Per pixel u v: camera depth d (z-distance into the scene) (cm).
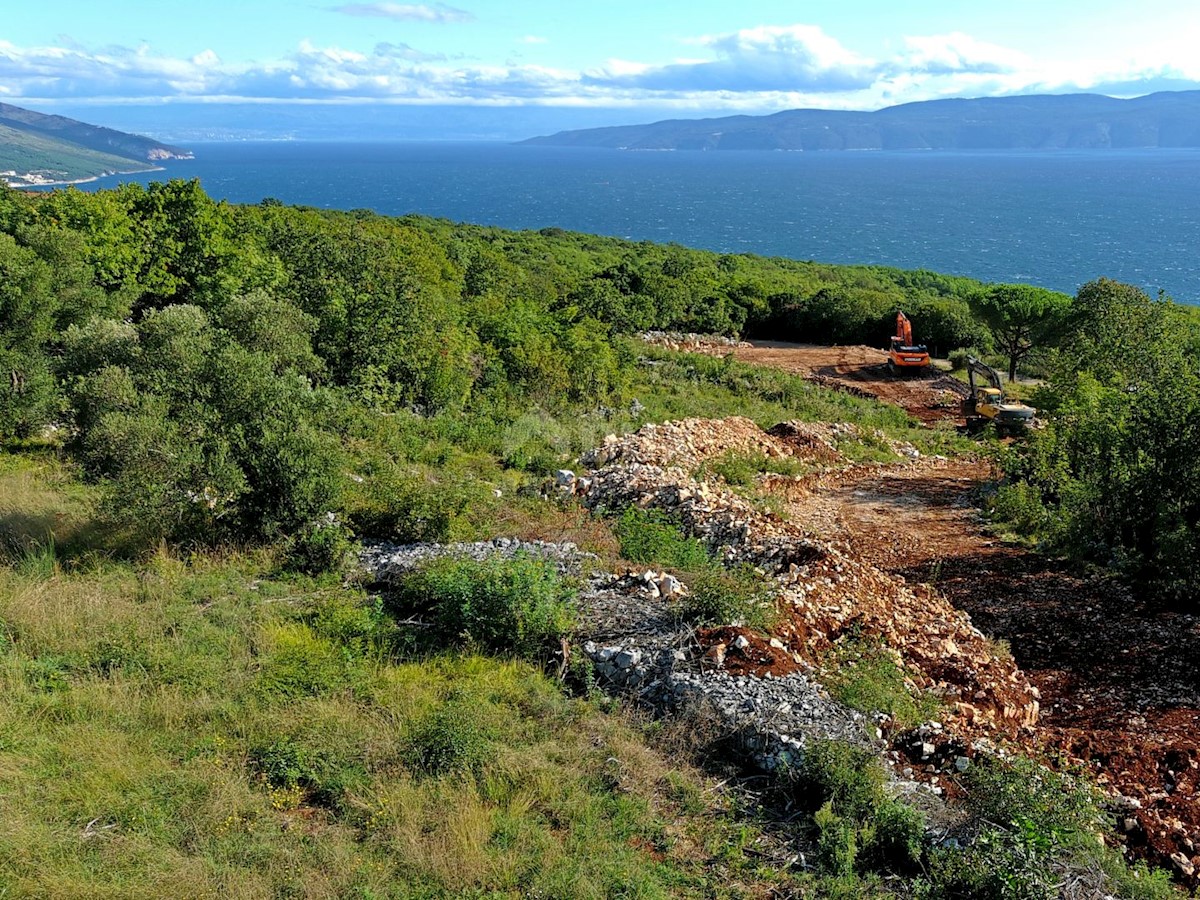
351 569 1171
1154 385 1480
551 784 700
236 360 1296
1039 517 1633
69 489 1505
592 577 1127
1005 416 2844
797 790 702
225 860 601
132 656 876
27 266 1947
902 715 811
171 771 696
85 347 1827
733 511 1452
